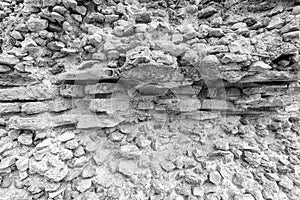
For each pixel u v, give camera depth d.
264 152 2.29
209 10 2.55
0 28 2.22
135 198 1.94
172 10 2.65
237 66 2.12
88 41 2.14
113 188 1.96
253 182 2.09
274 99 2.33
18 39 2.09
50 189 1.74
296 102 2.48
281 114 2.46
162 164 2.20
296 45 2.03
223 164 2.22
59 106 2.05
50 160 1.82
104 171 2.04
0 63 1.89
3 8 2.25
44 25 2.09
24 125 1.86
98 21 2.34
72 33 2.21
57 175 1.78
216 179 2.09
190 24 2.38
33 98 1.97
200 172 2.15
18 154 1.81
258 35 2.28
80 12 2.23
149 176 2.11
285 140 2.38
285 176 2.15
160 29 2.17
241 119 2.52
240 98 2.35
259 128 2.46
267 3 2.31
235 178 2.12
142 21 2.34
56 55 2.15
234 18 2.47
